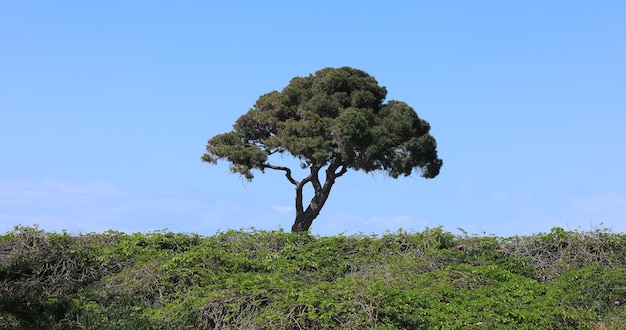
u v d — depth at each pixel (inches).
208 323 406.9
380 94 1241.4
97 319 421.7
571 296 446.0
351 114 1119.0
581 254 516.7
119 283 485.1
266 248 556.1
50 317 433.1
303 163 1175.0
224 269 492.4
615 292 456.1
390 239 552.7
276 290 424.8
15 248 530.6
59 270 509.4
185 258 493.0
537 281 476.4
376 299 401.1
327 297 401.1
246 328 387.5
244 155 1132.5
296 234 578.2
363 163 1162.0
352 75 1247.5
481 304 414.6
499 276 468.8
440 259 508.1
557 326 403.5
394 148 1200.2
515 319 403.9
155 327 397.4
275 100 1210.0
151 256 522.9
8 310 439.5
